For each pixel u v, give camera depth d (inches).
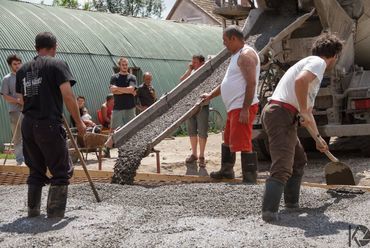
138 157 303.4
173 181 305.9
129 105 447.8
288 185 226.8
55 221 221.0
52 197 226.2
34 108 229.3
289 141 209.9
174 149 565.0
